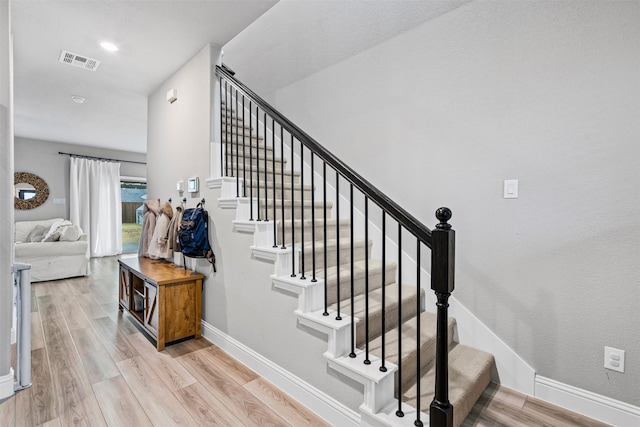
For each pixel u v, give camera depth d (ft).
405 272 8.20
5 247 6.19
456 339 7.12
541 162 6.01
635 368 5.19
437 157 7.45
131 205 27.50
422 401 5.14
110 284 15.48
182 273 9.37
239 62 13.24
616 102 5.27
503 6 6.45
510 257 6.40
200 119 9.45
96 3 7.41
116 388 6.52
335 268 7.59
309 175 10.63
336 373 5.52
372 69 8.78
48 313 11.13
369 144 8.85
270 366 6.86
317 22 10.20
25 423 5.43
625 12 5.18
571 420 5.50
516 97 6.29
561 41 5.77
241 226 7.68
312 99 10.41
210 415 5.73
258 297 7.25
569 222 5.74
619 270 5.30
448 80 7.26
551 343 5.97
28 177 21.61
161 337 8.29
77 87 12.21
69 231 17.06
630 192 5.18
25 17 7.88
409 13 7.96
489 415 5.62
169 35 8.78
